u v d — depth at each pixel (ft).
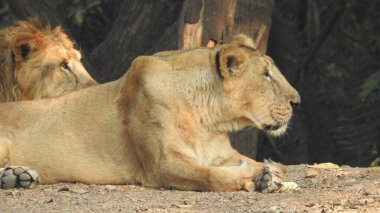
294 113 77.00
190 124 38.04
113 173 38.91
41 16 59.77
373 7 82.43
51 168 39.42
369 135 76.43
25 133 39.99
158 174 37.40
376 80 69.92
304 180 39.45
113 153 38.91
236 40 40.60
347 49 83.30
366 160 75.61
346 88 80.84
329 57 83.05
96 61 61.26
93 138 39.22
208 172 36.37
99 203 34.45
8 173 37.99
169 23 60.08
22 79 48.03
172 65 38.50
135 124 38.22
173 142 37.42
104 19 75.15
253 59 38.63
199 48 39.40
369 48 81.56
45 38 48.70
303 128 76.48
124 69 60.59
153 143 37.52
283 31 77.87
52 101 40.68
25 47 48.08
